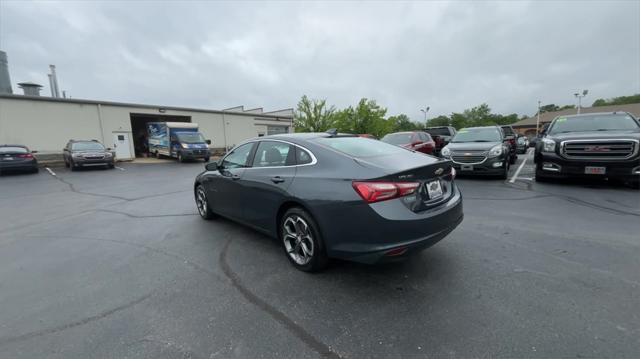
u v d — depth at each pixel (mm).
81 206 6695
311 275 3029
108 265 3406
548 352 1886
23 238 4473
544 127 8453
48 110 17906
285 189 3176
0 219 5727
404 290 2678
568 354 1861
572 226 4137
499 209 5141
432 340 2039
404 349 1969
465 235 3922
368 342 2047
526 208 5137
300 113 38375
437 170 2934
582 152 6457
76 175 12977
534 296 2502
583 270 2900
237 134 28562
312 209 2883
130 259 3555
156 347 2057
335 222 2734
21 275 3211
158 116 24297
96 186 9758
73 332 2240
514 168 10812
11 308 2580
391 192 2547
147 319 2381
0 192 8898
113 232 4629
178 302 2611
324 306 2486
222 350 2014
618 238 3645
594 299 2426
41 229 4930
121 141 20875
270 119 31641
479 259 3217
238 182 3939
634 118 6938
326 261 2998
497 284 2713
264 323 2287
